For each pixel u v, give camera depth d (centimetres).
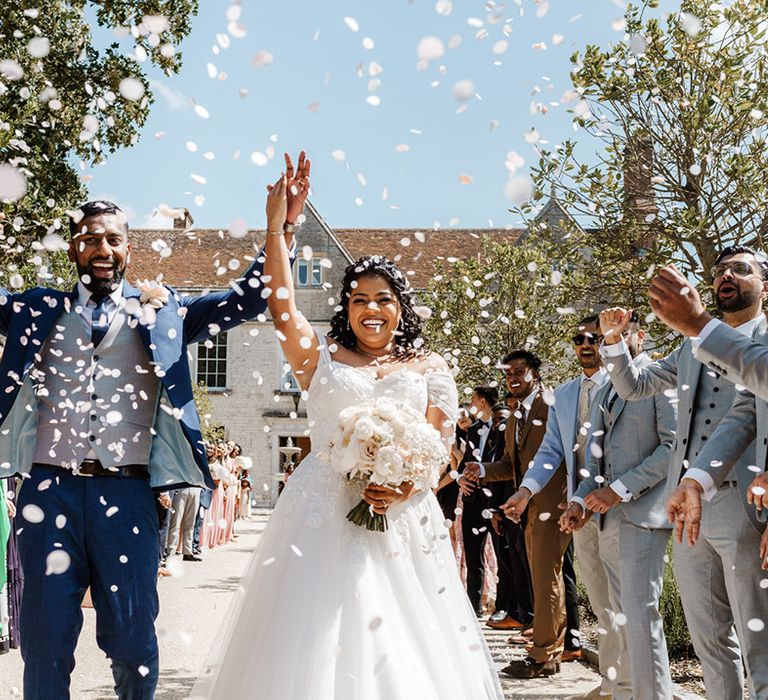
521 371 621
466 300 1324
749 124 762
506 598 736
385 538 302
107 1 1330
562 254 857
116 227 339
